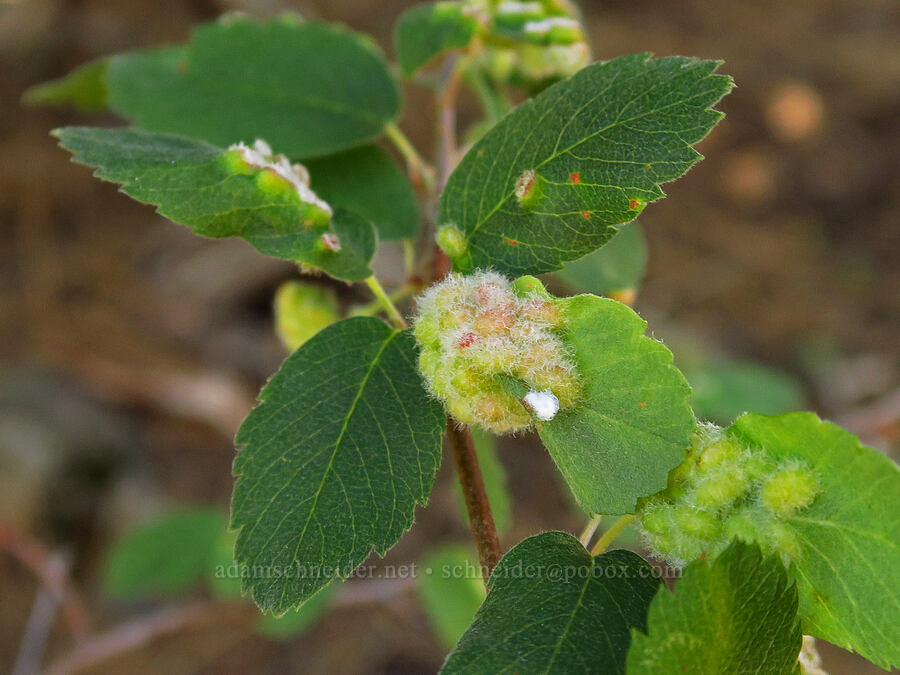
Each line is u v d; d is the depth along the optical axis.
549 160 0.16
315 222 0.17
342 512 0.16
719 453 0.15
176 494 0.47
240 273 0.52
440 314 0.16
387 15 0.60
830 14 0.67
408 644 0.43
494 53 0.22
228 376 0.49
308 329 0.21
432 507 0.44
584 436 0.15
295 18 0.22
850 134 0.62
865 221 0.58
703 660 0.14
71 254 0.51
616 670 0.15
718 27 0.65
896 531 0.14
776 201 0.59
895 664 0.14
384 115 0.21
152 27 0.57
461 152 0.22
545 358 0.15
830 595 0.14
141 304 0.50
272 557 0.15
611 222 0.16
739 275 0.55
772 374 0.33
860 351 0.53
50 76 0.56
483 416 0.15
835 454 0.14
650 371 0.15
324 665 0.43
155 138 0.18
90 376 0.48
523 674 0.14
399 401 0.16
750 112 0.62
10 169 0.52
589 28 0.64
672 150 0.16
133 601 0.43
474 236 0.16
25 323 0.49
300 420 0.16
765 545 0.15
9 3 0.56
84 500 0.45
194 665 0.42
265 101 0.21
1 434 0.44
